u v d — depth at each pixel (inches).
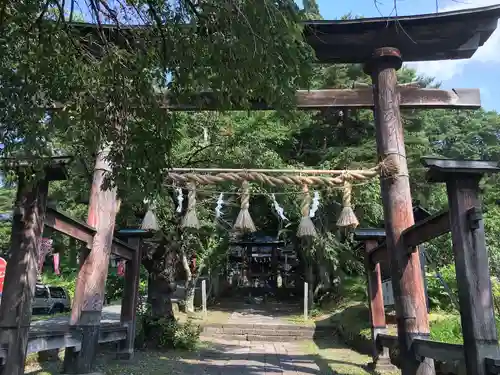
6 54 134.3
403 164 228.1
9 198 723.4
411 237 202.7
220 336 451.5
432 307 336.2
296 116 149.9
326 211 474.3
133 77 142.9
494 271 342.0
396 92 237.8
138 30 155.4
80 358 228.5
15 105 132.3
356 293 536.7
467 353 136.0
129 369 267.3
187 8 129.5
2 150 140.6
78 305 240.7
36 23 124.0
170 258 379.6
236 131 437.4
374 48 241.6
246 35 118.2
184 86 144.3
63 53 136.9
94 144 152.3
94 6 140.9
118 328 284.4
